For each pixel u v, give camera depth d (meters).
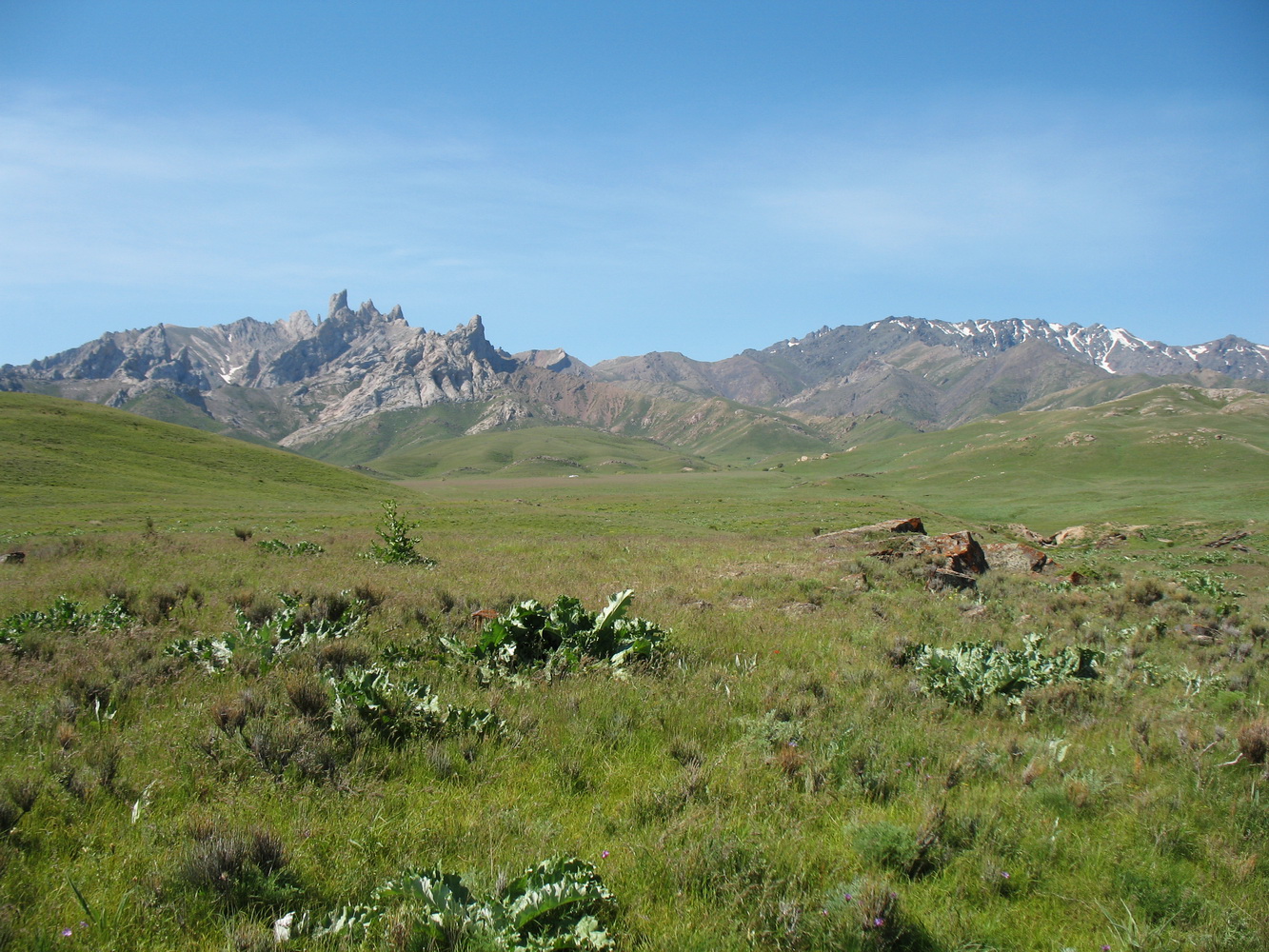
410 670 8.66
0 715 6.88
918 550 23.38
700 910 4.33
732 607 14.45
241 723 6.54
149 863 4.54
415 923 3.99
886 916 4.16
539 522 59.38
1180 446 193.75
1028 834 5.32
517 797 5.64
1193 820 5.75
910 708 8.20
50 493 75.69
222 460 120.00
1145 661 11.39
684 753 6.50
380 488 130.50
